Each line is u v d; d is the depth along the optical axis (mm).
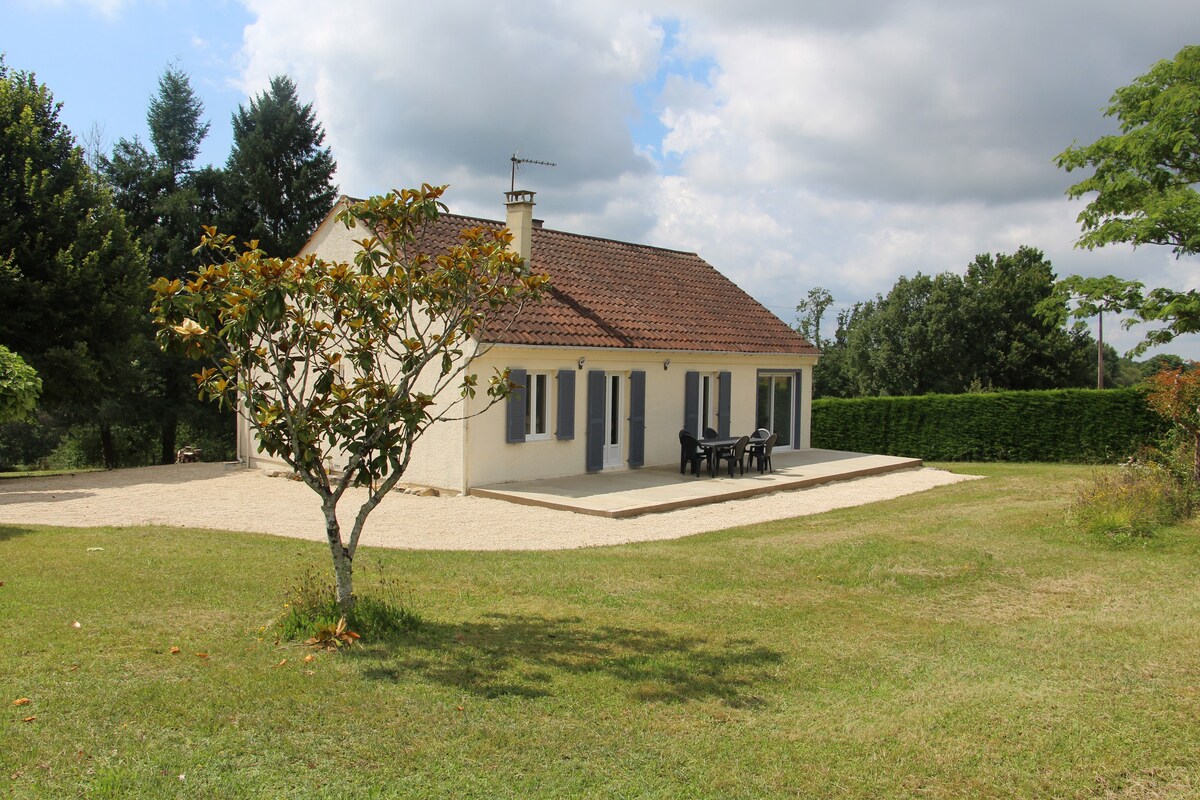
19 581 8727
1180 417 13664
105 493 17297
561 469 18625
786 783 4680
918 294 47969
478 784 4574
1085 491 13297
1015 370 44500
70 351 21344
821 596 8836
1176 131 14375
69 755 4730
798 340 25031
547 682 6078
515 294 7719
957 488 18375
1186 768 4898
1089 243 15242
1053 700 5871
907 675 6391
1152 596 8742
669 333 20953
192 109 40281
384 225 7500
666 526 13828
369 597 7695
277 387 6871
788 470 20422
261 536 12242
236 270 6695
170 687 5723
